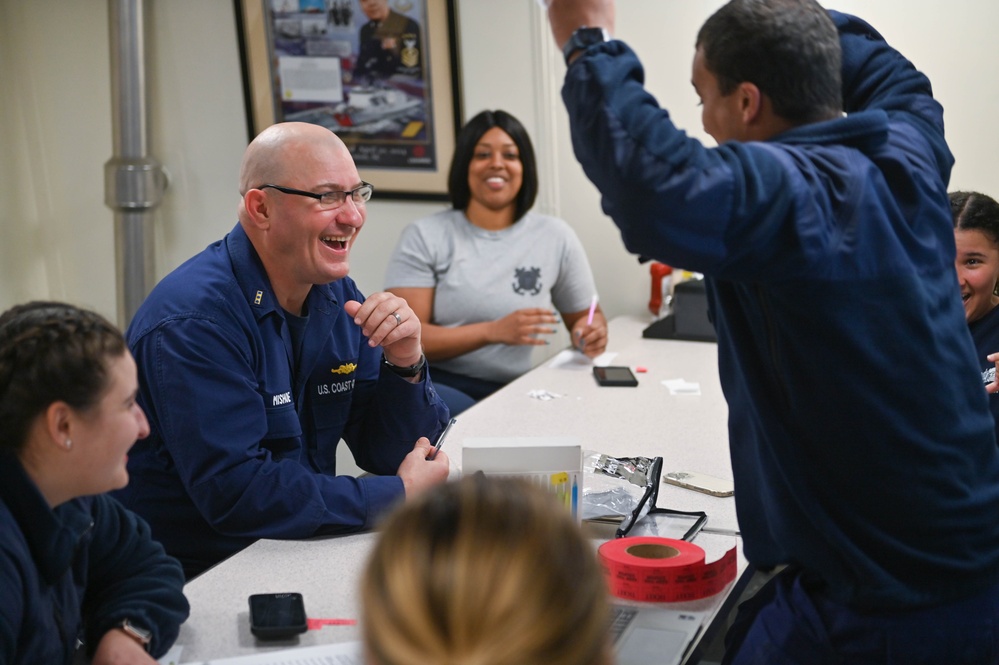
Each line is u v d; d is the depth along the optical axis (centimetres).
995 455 128
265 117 392
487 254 320
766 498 126
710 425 230
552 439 165
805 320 113
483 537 60
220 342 170
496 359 314
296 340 188
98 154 418
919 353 116
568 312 334
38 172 424
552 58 361
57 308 120
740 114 123
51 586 122
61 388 114
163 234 415
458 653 56
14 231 421
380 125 383
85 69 411
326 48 379
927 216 121
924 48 320
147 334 170
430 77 372
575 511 164
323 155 177
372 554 62
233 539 178
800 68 118
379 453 204
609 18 120
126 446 120
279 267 180
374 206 393
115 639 127
